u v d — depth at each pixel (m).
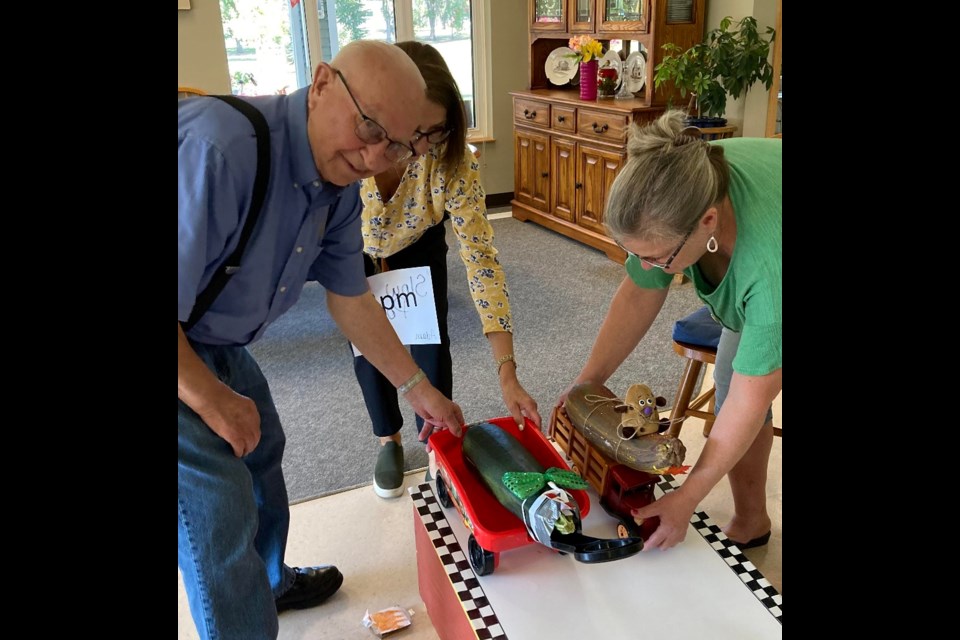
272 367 2.90
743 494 1.75
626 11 3.80
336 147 1.05
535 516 1.13
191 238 0.95
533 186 4.65
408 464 2.22
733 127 3.48
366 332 1.44
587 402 1.37
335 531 1.94
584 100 4.05
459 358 2.89
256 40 4.41
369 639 1.59
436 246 1.80
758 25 3.48
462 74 5.11
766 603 1.16
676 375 2.70
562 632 1.11
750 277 1.12
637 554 1.26
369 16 4.70
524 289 3.62
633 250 1.14
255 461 1.45
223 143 0.97
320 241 1.25
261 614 1.20
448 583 1.33
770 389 1.14
